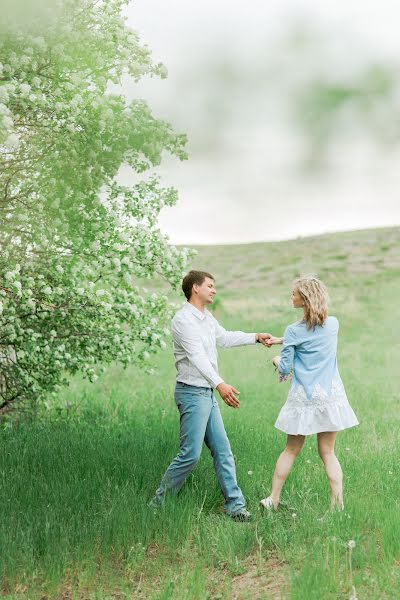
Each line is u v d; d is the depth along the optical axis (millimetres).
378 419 9844
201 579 4324
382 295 30141
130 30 5816
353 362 17047
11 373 8258
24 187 6789
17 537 4727
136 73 5707
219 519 5473
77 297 7305
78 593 4355
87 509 5508
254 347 19094
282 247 48594
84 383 13000
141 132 5516
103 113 5516
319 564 4223
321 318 5406
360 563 4395
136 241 7074
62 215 6316
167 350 17562
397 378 14523
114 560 4832
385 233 49219
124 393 12031
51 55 5605
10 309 7043
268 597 4172
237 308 26531
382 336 21688
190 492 5820
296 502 5625
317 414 5344
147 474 6297
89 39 5695
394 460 7098
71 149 5906
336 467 5477
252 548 4906
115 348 7742
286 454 5551
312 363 5430
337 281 35531
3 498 5586
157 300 7750
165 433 8047
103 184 6395
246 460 6902
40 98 5574
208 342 5742
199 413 5570
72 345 7867
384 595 4012
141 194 7000
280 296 32375
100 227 6832
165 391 12266
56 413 9555
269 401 11773
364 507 5316
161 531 5070
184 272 7312
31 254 7266
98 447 7219
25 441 7637
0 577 4473
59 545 4672
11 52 5465
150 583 4520
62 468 6449
